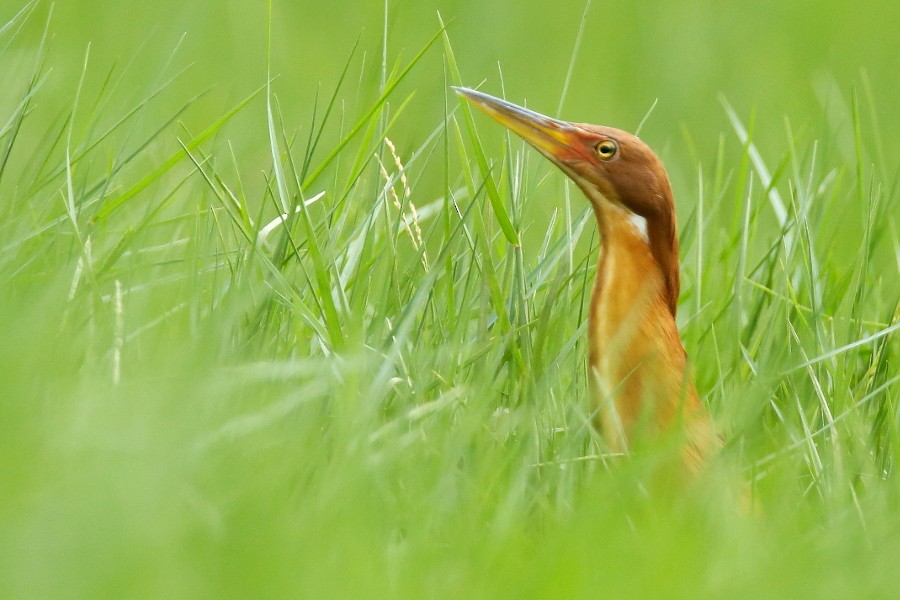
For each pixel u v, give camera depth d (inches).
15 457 250.7
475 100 362.9
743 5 877.2
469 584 258.5
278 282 343.0
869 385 385.7
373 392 304.8
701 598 252.1
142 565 231.5
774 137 747.4
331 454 295.4
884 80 832.3
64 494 241.8
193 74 690.8
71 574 230.5
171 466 255.4
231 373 300.7
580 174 354.0
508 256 374.9
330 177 413.1
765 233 604.4
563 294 379.9
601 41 839.7
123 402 273.6
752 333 400.2
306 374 315.0
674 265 356.8
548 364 360.5
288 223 353.7
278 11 757.3
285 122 625.9
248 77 703.7
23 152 490.0
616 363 347.9
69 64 634.2
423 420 319.3
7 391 270.5
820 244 443.5
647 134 778.2
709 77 818.8
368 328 342.0
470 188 374.9
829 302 413.7
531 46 820.0
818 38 868.6
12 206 364.8
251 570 238.7
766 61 837.2
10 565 231.6
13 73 454.3
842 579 275.6
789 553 278.7
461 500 296.4
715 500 302.4
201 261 360.5
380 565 256.1
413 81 732.0
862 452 349.1
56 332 309.9
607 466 316.2
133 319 332.8
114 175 372.5
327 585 239.8
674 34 845.2
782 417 351.9
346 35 778.8
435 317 359.6
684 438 321.7
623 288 351.3
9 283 327.9
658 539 271.0
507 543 274.4
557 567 255.0
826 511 319.9
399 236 402.6
